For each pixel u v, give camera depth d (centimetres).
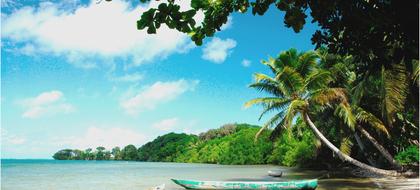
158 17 332
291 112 2409
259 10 367
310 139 4819
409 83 1997
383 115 2038
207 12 375
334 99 2594
